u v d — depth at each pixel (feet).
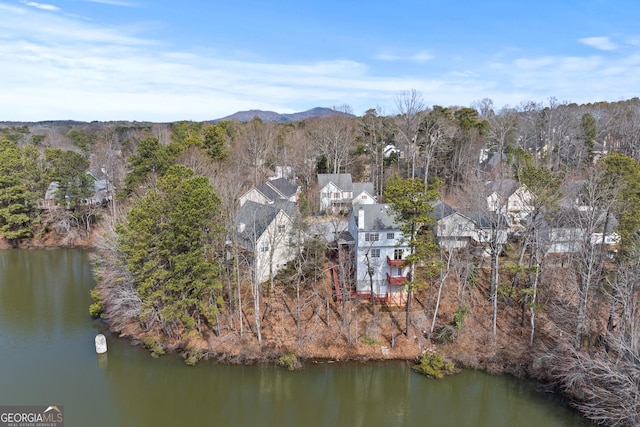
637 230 115.14
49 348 139.64
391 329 142.51
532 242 138.21
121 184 273.13
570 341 123.85
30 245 250.57
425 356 130.82
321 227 173.68
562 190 139.13
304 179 285.64
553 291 145.59
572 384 114.52
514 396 118.52
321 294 154.61
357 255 153.28
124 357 135.33
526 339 136.36
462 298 146.72
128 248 128.26
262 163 301.63
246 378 127.44
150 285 128.47
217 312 138.31
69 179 247.91
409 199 123.54
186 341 139.54
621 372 101.30
